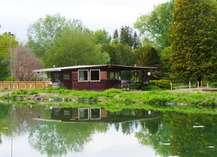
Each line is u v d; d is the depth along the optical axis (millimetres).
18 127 11758
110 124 12227
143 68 31016
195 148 8062
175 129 10750
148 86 31109
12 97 28297
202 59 33750
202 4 34438
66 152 8039
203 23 33938
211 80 34125
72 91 27562
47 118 14211
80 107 19047
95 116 14703
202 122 12172
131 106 19375
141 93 23953
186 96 20938
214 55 33656
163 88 33531
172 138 9336
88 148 8398
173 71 36781
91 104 21094
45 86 33031
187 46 34688
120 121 12969
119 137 9711
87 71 28641
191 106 18781
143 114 15148
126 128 11250
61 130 10992
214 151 7734
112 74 29484
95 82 28578
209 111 15992
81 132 10625
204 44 33875
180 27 35281
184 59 35125
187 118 13367
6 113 16312
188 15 34875
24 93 29641
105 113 15812
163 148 8188
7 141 9359
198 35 33906
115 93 24594
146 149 8148
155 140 9148
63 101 24156
